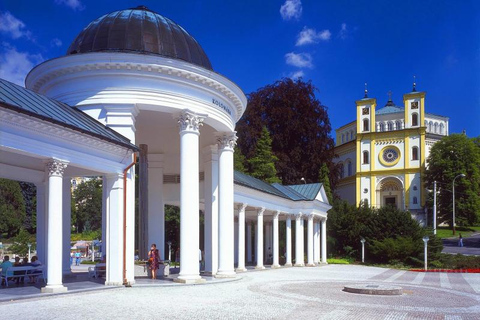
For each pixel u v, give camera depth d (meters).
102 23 21.42
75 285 18.08
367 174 85.38
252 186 32.00
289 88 61.94
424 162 82.25
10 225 66.19
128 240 18.78
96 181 103.25
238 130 59.31
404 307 14.06
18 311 11.81
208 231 26.02
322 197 43.59
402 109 91.25
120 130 19.27
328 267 38.97
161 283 19.16
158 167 28.58
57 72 19.77
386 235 45.75
